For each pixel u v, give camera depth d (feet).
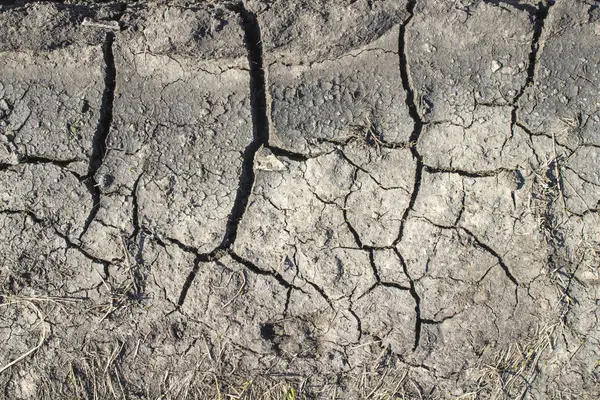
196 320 9.15
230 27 9.23
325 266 9.15
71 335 9.17
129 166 9.31
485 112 9.34
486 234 9.18
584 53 9.37
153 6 9.59
